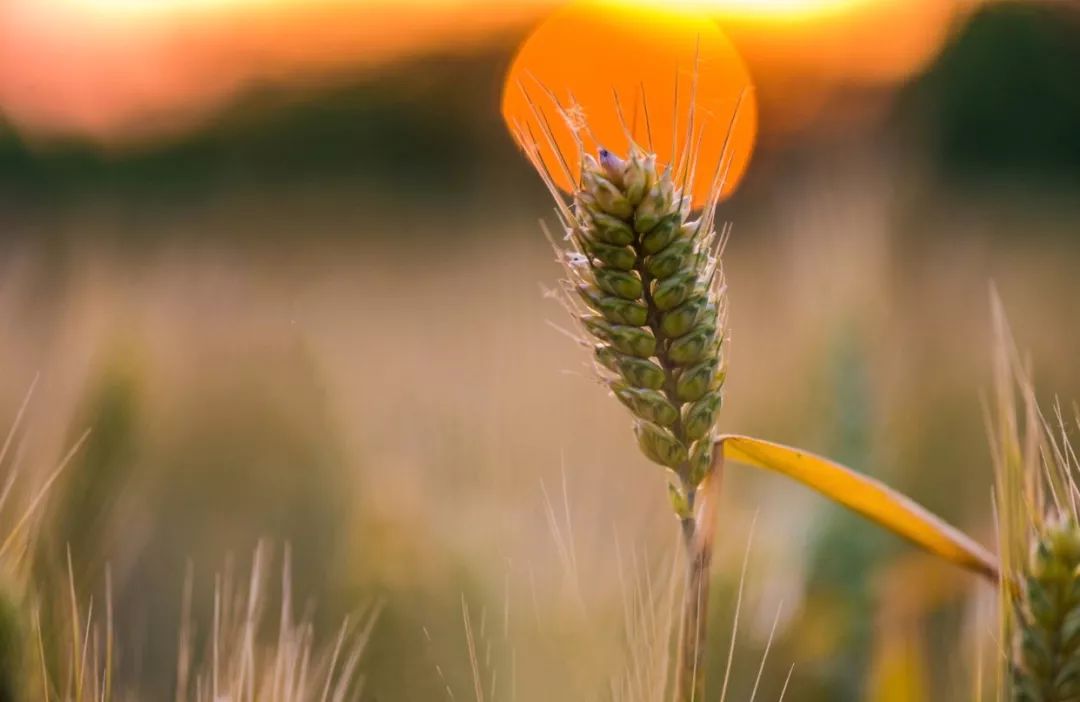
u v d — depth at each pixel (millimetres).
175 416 1633
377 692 1010
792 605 1203
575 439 1597
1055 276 3266
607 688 979
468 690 1001
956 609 1256
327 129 7023
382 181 5293
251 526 1394
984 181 5723
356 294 3457
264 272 3383
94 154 5383
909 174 2469
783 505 1396
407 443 1614
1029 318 2695
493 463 1470
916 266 2521
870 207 1963
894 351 1745
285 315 2361
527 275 2830
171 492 1442
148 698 1030
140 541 1256
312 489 1427
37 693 867
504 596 1025
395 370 2252
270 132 7098
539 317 2525
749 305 2611
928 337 2297
